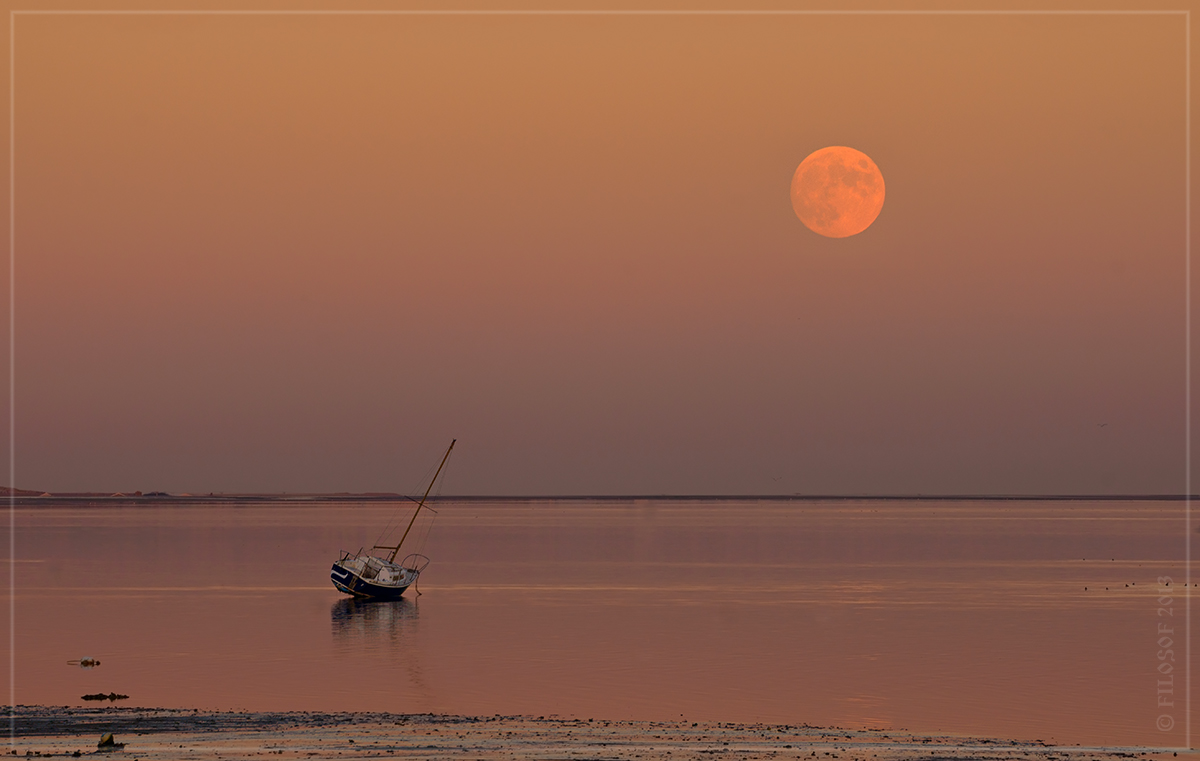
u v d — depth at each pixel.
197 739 152.50
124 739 152.00
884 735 172.12
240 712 189.62
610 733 167.12
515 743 153.62
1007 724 193.62
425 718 178.00
